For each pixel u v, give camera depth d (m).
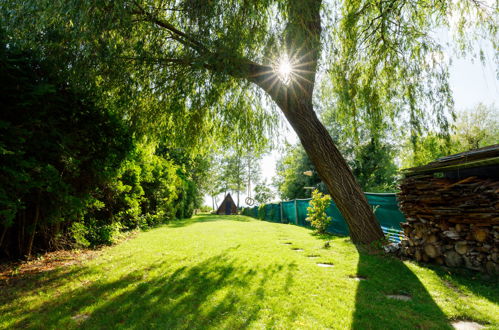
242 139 8.50
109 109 6.28
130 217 10.01
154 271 4.13
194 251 5.76
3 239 5.02
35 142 4.47
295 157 23.62
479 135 22.81
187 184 22.34
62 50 5.02
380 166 19.36
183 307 2.70
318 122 6.39
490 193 3.59
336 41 6.43
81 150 5.66
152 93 6.85
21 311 2.68
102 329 2.29
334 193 6.17
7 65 3.90
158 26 5.71
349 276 3.76
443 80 6.27
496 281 3.36
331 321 2.35
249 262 4.60
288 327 2.25
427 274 3.81
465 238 3.87
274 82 6.32
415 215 4.65
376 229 6.02
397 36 6.71
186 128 7.96
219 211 39.41
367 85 7.16
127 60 5.91
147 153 9.34
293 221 14.84
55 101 4.86
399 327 2.25
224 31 5.07
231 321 2.37
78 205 5.29
